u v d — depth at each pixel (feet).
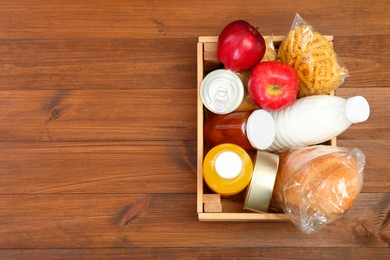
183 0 2.66
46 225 2.50
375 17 2.66
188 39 2.64
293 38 2.18
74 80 2.60
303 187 1.98
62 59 2.62
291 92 2.06
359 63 2.62
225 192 2.06
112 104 2.59
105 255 2.48
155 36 2.64
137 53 2.63
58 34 2.64
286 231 2.50
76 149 2.55
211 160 2.04
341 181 1.93
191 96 2.60
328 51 2.17
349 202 1.95
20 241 2.48
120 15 2.65
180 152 2.56
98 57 2.62
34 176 2.53
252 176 2.05
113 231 2.50
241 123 2.13
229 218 2.16
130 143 2.56
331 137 2.11
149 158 2.55
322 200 1.94
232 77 2.14
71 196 2.52
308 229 2.08
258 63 2.18
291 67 2.11
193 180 2.53
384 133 2.56
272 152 2.31
